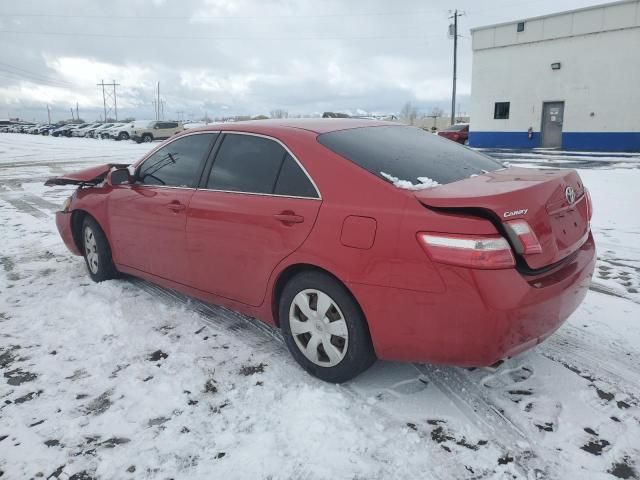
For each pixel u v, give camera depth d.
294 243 3.04
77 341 3.74
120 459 2.50
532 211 2.57
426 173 3.04
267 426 2.71
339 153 3.07
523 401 2.90
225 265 3.53
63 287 4.91
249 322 4.01
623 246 6.10
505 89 26.14
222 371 3.28
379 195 2.79
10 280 5.18
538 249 2.53
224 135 3.77
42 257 6.07
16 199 10.84
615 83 22.52
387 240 2.66
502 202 2.48
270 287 3.26
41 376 3.27
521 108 25.72
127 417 2.83
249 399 2.96
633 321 3.92
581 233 3.06
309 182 3.09
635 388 3.02
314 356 3.10
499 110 26.59
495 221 2.48
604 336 3.67
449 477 2.34
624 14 21.73
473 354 2.53
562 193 2.86
